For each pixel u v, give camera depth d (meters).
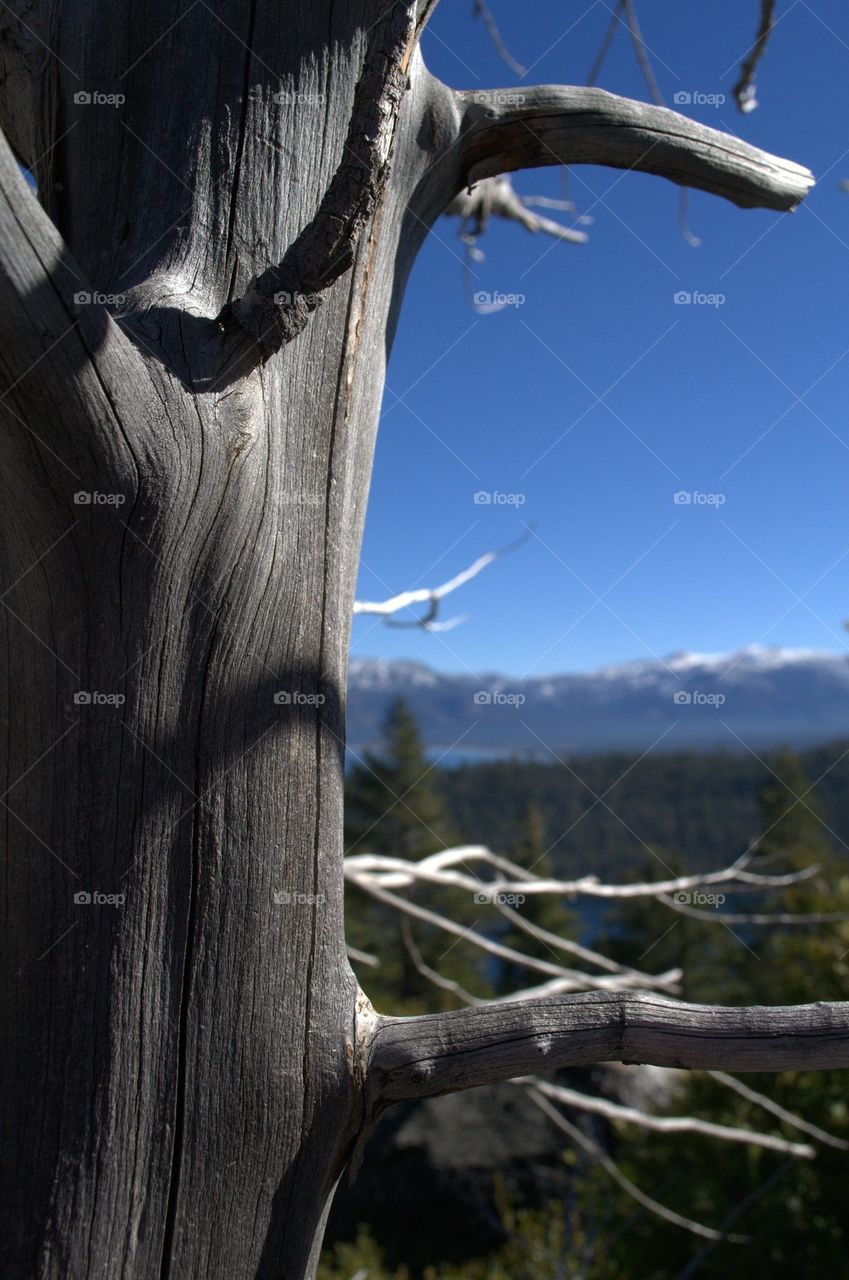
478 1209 9.02
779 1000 7.28
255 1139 1.01
